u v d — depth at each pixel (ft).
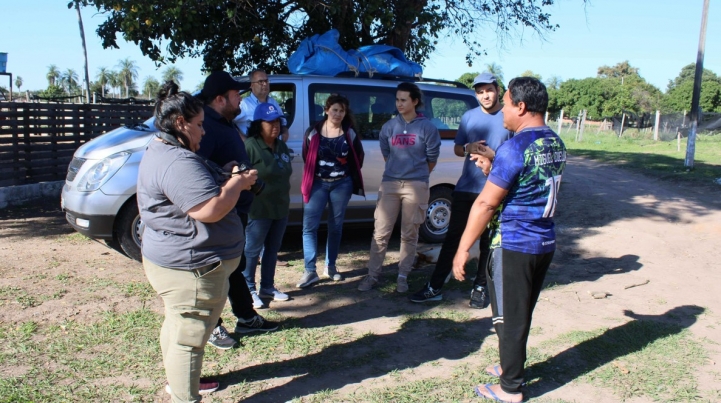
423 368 12.38
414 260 17.95
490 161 11.53
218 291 9.75
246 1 26.55
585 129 116.47
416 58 33.58
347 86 20.76
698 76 46.34
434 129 16.34
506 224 10.51
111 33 28.27
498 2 34.55
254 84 17.25
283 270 18.88
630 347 13.53
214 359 12.47
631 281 18.54
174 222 9.16
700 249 22.68
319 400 10.94
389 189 16.51
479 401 11.05
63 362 11.99
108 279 17.13
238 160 12.01
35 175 29.45
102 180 17.75
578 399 11.23
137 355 12.39
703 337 14.21
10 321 13.87
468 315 15.44
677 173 44.16
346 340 13.66
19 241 21.38
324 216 20.99
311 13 29.01
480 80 15.21
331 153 16.56
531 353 13.12
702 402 11.19
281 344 13.32
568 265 20.45
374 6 25.61
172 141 9.17
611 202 32.53
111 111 32.99
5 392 10.67
